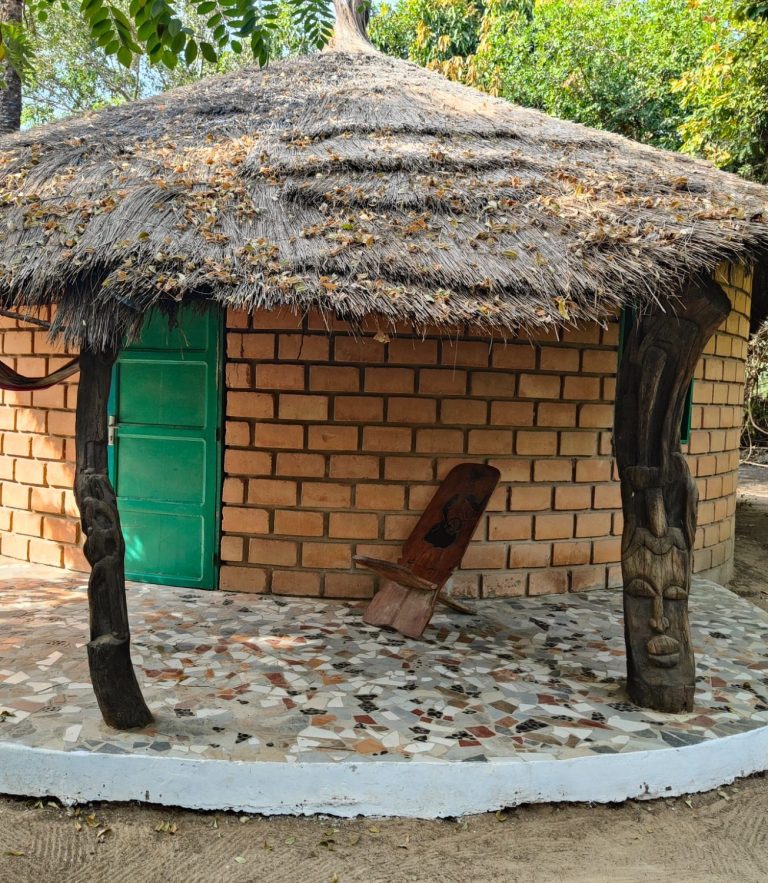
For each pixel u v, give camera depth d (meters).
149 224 3.59
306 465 5.51
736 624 5.48
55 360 6.05
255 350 5.48
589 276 3.44
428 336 5.46
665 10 16.42
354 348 5.42
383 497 5.52
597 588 6.07
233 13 3.21
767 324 12.26
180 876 2.85
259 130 4.92
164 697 3.86
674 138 16.38
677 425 3.92
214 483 5.65
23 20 9.44
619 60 16.34
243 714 3.70
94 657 3.42
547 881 2.90
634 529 3.95
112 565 3.45
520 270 3.50
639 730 3.67
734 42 11.20
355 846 3.04
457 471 5.43
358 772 3.20
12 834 3.03
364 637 4.87
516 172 4.43
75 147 4.77
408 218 3.86
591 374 5.86
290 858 2.96
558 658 4.62
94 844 2.99
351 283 3.30
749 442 17.16
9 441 6.39
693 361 3.78
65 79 17.30
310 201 4.01
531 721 3.73
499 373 5.60
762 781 3.64
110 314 3.23
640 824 3.27
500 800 3.27
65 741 3.33
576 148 4.95
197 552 5.73
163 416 5.71
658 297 3.57
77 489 3.44
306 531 5.55
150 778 3.19
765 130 11.39
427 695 4.02
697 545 6.79
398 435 5.49
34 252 3.52
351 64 6.24
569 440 5.85
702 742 3.55
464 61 16.44
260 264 3.33
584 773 3.35
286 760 3.24
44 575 6.00
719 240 3.48
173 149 4.60
